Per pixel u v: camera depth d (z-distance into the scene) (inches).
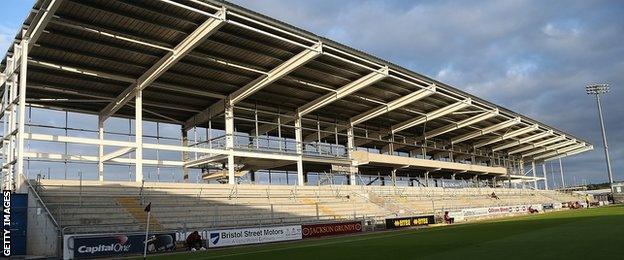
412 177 2760.8
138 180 1444.4
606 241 717.3
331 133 2171.5
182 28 1234.0
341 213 1756.9
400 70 1708.9
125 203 1291.8
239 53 1412.4
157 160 1722.4
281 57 1473.9
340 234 1427.2
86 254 943.7
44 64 1320.1
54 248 964.0
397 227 1624.0
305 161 1967.3
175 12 1159.6
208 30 1199.6
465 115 2443.4
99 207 1229.7
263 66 1524.4
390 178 2551.7
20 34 1231.5
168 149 1535.4
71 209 1175.0
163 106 1765.5
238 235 1173.1
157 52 1341.0
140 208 1295.5
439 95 2036.2
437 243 876.6
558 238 823.1
